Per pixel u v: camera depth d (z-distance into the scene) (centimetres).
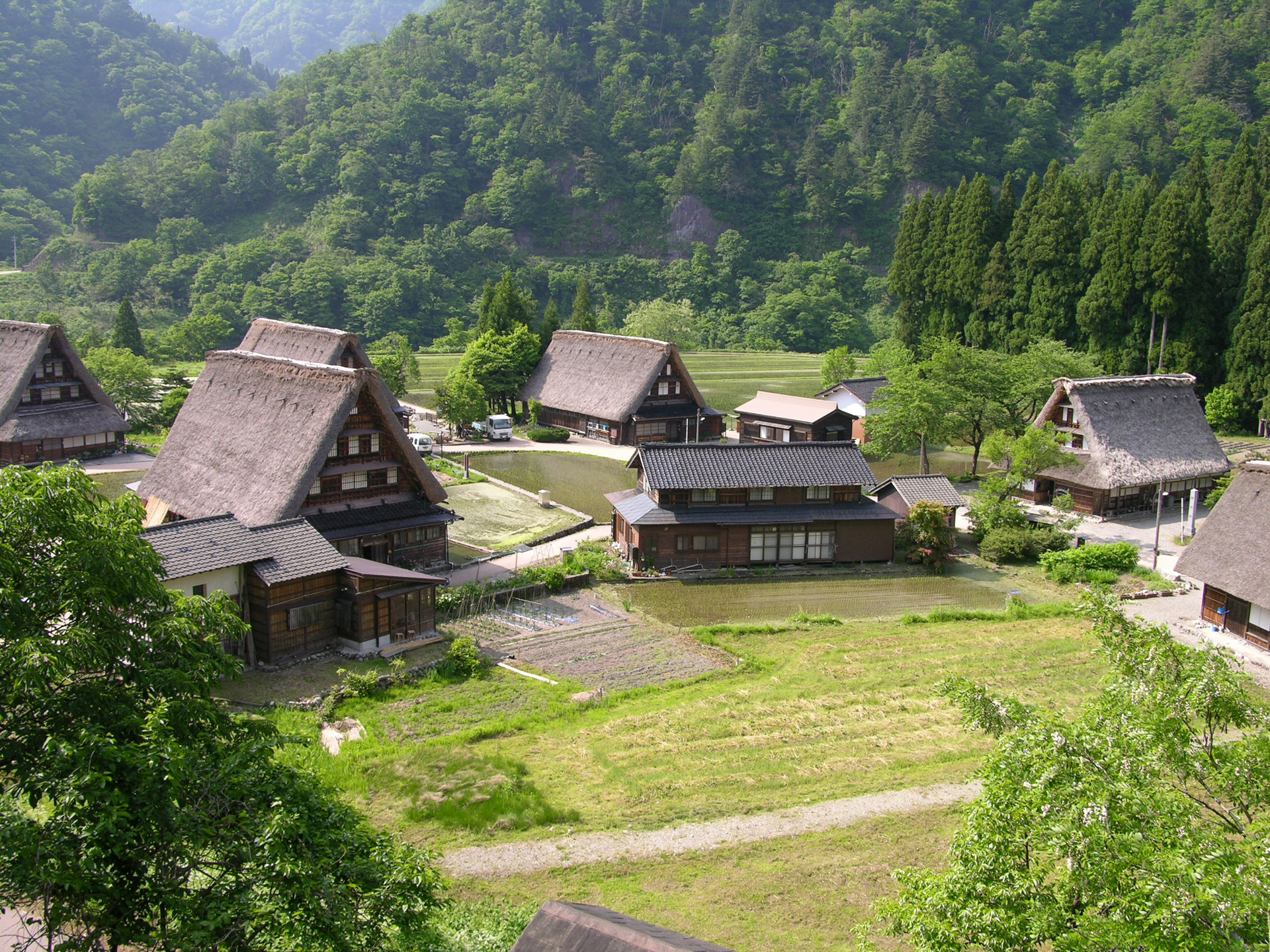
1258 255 7094
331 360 6419
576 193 16725
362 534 4062
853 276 15488
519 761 2642
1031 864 1514
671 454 4619
